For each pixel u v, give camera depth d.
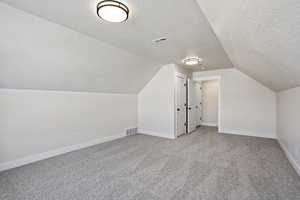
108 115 3.93
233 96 4.60
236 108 4.56
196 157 2.75
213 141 3.81
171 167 2.34
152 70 4.19
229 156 2.79
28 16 1.74
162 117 4.32
